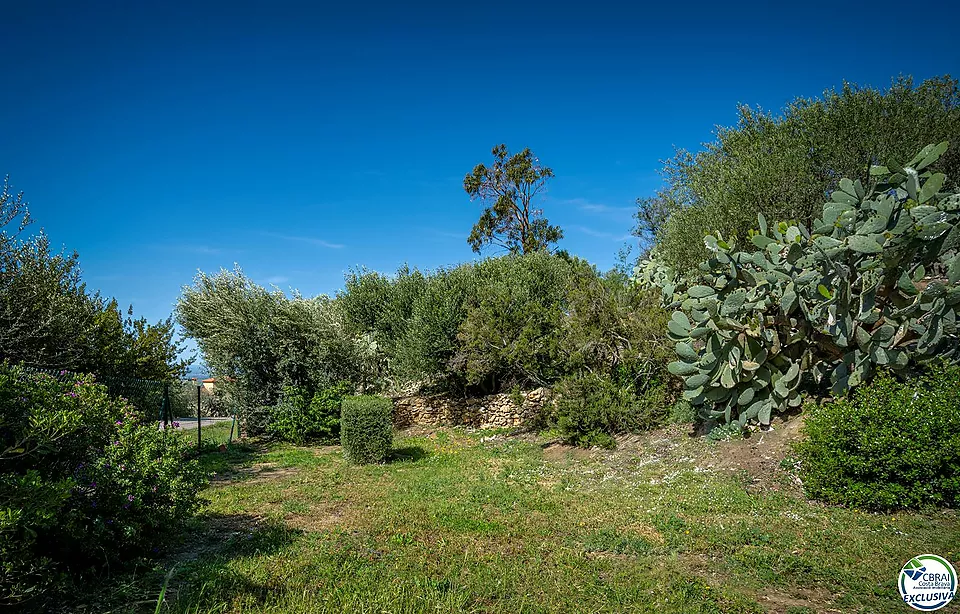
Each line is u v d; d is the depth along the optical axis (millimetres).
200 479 6031
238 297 15703
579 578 4895
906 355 7465
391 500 7992
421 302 17047
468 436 14977
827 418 6992
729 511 6777
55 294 10039
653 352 11164
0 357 9125
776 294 8562
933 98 13211
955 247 7375
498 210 33250
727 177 14172
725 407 9672
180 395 19406
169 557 5477
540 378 13711
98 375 10852
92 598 4336
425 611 4207
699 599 4473
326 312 16906
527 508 7441
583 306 11883
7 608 3902
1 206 9352
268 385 15172
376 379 17250
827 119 13375
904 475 6223
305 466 11273
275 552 5559
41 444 4219
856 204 7914
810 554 5266
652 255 16828
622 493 8086
